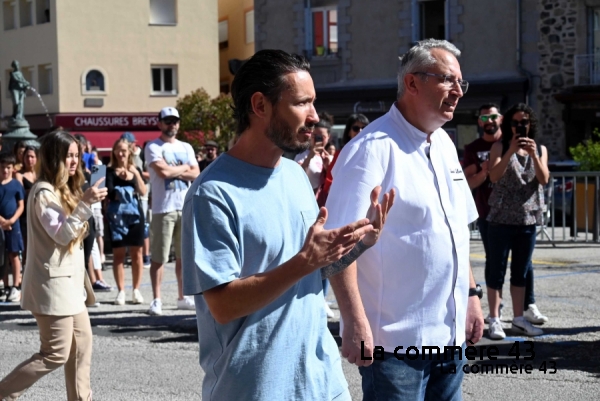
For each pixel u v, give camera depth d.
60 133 5.15
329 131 8.21
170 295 10.33
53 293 4.95
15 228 10.29
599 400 5.61
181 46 36.41
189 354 7.21
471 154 7.80
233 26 38.81
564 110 26.58
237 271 2.86
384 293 3.63
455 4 27.67
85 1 34.88
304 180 3.22
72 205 5.12
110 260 14.11
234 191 2.91
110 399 5.91
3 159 10.21
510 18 27.06
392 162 3.62
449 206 3.72
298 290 3.03
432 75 3.66
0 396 4.94
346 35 29.31
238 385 2.93
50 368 4.99
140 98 35.88
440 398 3.77
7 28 37.22
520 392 5.82
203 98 31.27
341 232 2.76
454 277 3.71
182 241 2.93
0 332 8.30
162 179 8.95
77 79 34.94
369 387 3.67
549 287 9.98
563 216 14.69
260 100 2.93
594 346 7.02
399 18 28.45
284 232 2.98
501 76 27.25
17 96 22.39
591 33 26.42
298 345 3.00
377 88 28.61
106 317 8.90
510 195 7.19
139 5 35.62
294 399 2.99
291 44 30.34
